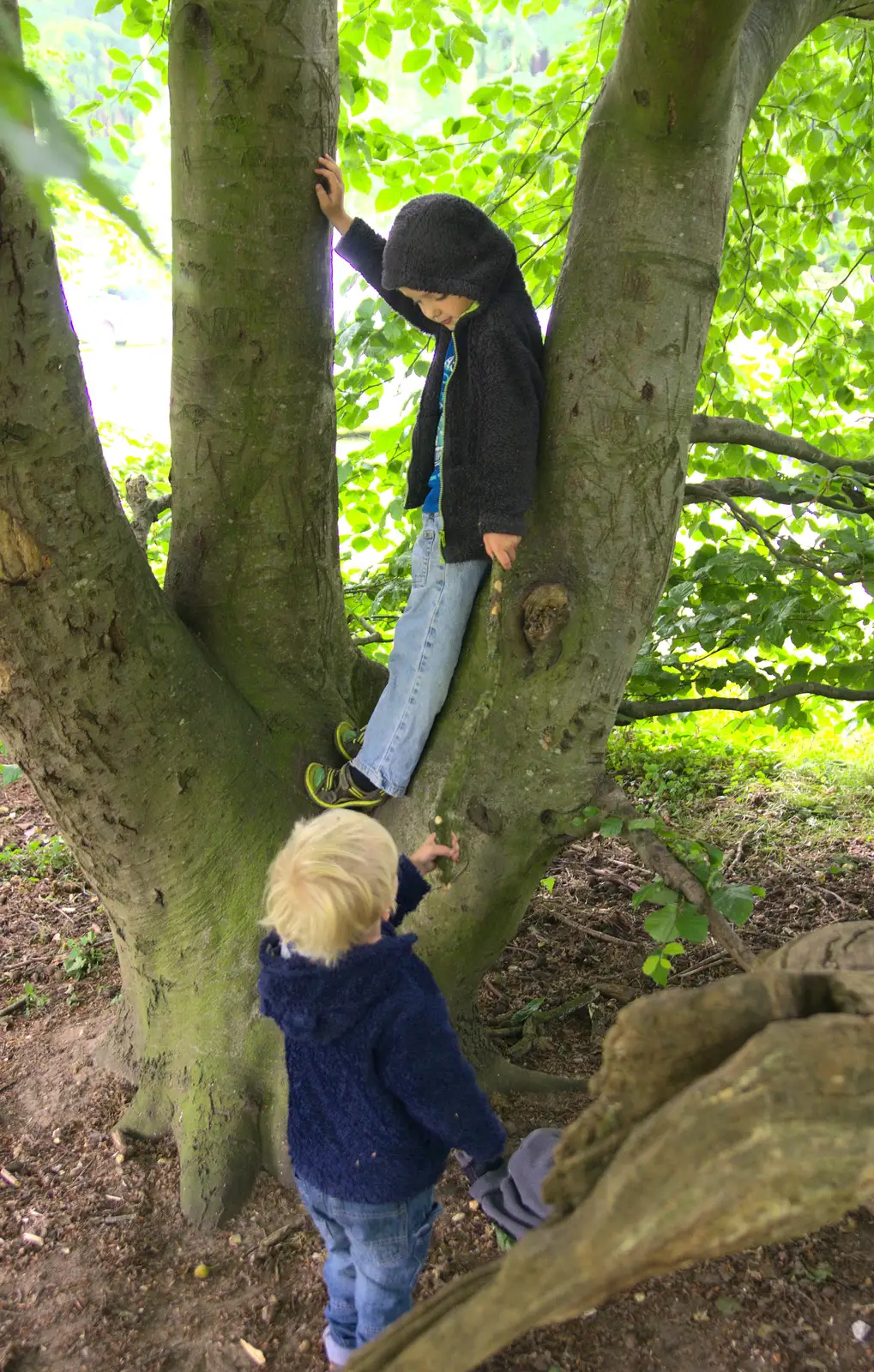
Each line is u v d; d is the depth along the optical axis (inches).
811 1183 44.8
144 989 125.3
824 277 285.0
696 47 86.4
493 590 104.9
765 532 156.0
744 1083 45.5
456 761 108.7
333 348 118.6
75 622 99.7
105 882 118.5
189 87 102.5
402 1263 82.0
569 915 186.5
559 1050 144.9
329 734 127.0
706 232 99.5
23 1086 136.1
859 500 165.8
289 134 103.7
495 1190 96.7
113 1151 121.9
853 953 65.3
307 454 118.2
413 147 198.1
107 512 100.4
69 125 13.6
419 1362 48.7
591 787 109.5
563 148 190.4
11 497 92.7
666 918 101.5
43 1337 97.7
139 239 14.6
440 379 107.3
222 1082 117.9
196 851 115.6
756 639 150.2
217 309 108.7
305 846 76.8
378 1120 77.5
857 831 221.3
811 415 225.9
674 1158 44.9
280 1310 100.1
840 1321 95.6
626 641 105.3
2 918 187.0
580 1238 45.9
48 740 105.4
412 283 95.7
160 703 108.3
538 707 105.1
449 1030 77.2
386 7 214.5
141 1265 106.3
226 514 118.5
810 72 214.4
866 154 214.4
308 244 109.1
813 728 165.3
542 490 104.2
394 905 79.9
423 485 111.0
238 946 118.6
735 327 218.2
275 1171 115.6
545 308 204.8
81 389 94.5
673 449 102.7
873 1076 46.4
